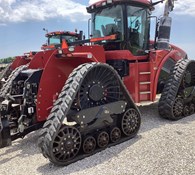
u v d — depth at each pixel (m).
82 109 3.99
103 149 4.20
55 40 13.33
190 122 5.58
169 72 6.14
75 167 3.67
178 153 3.90
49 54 4.76
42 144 3.64
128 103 4.67
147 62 5.59
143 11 5.88
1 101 4.68
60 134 3.70
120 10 5.55
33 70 4.84
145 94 5.57
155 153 3.95
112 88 4.41
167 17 6.38
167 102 5.58
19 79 5.14
